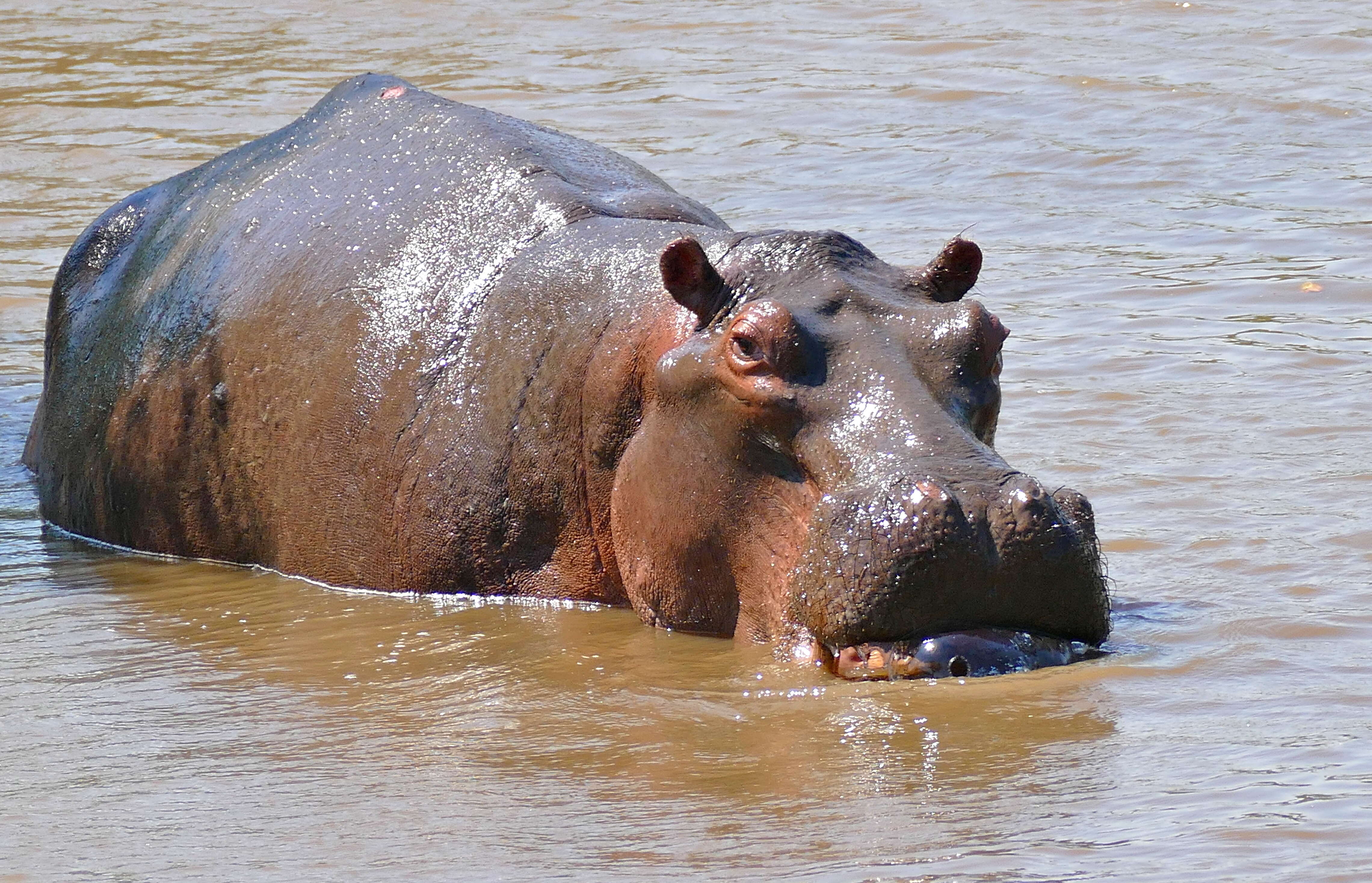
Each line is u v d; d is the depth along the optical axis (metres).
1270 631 19.20
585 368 21.53
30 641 21.81
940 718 16.98
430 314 23.39
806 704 17.67
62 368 28.56
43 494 28.45
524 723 17.95
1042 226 42.16
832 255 20.58
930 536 17.64
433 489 22.78
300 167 26.77
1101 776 15.46
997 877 13.53
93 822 15.84
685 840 14.65
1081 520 18.19
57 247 43.38
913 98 55.62
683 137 52.50
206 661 20.75
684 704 18.09
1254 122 51.16
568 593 22.12
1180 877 13.35
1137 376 30.61
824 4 69.69
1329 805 14.54
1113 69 57.59
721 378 19.64
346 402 23.77
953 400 18.97
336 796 16.20
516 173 24.31
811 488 19.08
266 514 24.83
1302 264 37.72
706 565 20.19
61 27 70.25
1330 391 29.19
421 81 60.19
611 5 71.31
